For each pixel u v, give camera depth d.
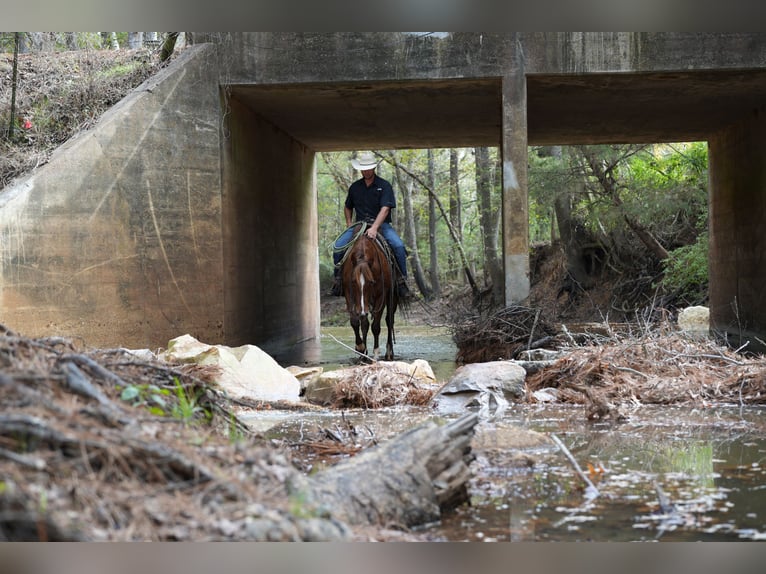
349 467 3.79
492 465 4.97
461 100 13.32
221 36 11.86
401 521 3.70
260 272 14.19
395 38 11.70
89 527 2.67
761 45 11.38
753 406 7.57
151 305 11.26
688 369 8.55
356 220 12.33
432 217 32.44
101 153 10.84
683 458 5.22
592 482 4.59
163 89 11.44
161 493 3.00
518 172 11.73
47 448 2.98
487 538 3.59
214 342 11.84
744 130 15.07
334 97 12.86
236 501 3.09
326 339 18.69
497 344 11.52
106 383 3.99
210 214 11.84
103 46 16.69
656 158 22.42
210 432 4.05
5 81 12.14
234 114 12.62
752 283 14.75
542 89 12.68
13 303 9.95
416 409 7.70
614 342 9.23
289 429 6.40
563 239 22.95
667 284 21.16
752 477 4.66
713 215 17.25
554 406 7.70
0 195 10.02
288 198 16.55
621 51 11.57
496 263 24.50
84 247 10.62
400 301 12.53
